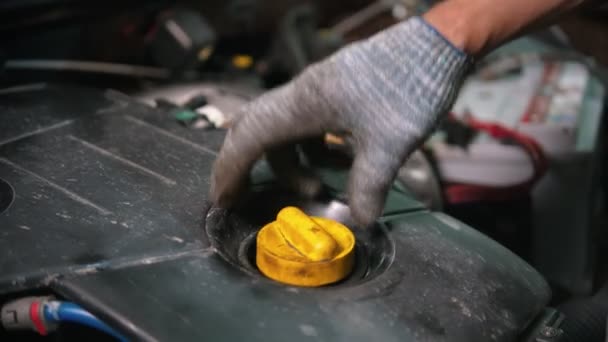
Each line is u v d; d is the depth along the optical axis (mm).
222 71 1416
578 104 1264
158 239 600
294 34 1375
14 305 564
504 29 610
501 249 660
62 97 887
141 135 793
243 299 536
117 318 504
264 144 643
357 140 627
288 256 584
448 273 602
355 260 643
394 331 523
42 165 703
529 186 1111
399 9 1854
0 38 1133
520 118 1203
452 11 607
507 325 553
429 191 993
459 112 1217
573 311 825
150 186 686
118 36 1312
